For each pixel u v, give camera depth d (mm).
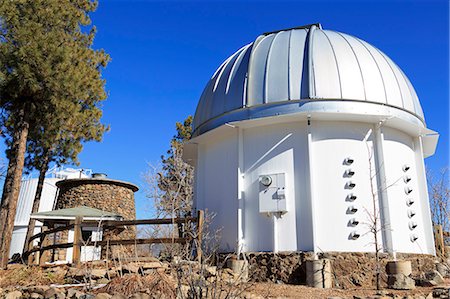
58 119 15977
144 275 7414
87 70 17594
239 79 13297
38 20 14328
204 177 14328
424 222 13203
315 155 11938
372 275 10891
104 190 23219
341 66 12508
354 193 11750
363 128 12383
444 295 8438
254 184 12461
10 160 15523
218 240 11258
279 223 11805
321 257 11070
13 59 13406
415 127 12961
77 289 7430
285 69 12727
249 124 12617
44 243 13734
